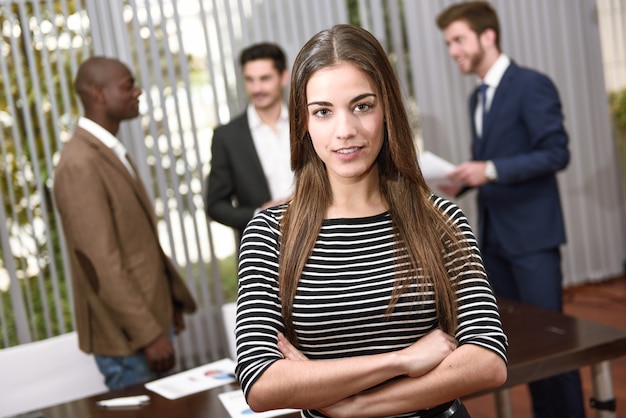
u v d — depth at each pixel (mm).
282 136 3578
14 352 2578
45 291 4199
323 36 1374
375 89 1361
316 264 1386
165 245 4480
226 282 4574
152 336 2627
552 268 3217
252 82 3502
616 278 5504
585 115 5312
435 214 1430
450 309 1395
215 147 3572
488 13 3285
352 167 1354
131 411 2135
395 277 1369
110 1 4215
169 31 4348
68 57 4176
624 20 5293
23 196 4172
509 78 3242
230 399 2137
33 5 4055
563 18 5184
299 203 1432
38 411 2201
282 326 1396
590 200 5414
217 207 3547
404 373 1325
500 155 3268
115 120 2871
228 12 4418
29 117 4105
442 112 4938
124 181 2746
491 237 3334
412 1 4805
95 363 2713
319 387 1306
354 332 1370
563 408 3039
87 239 2611
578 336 2322
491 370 1342
